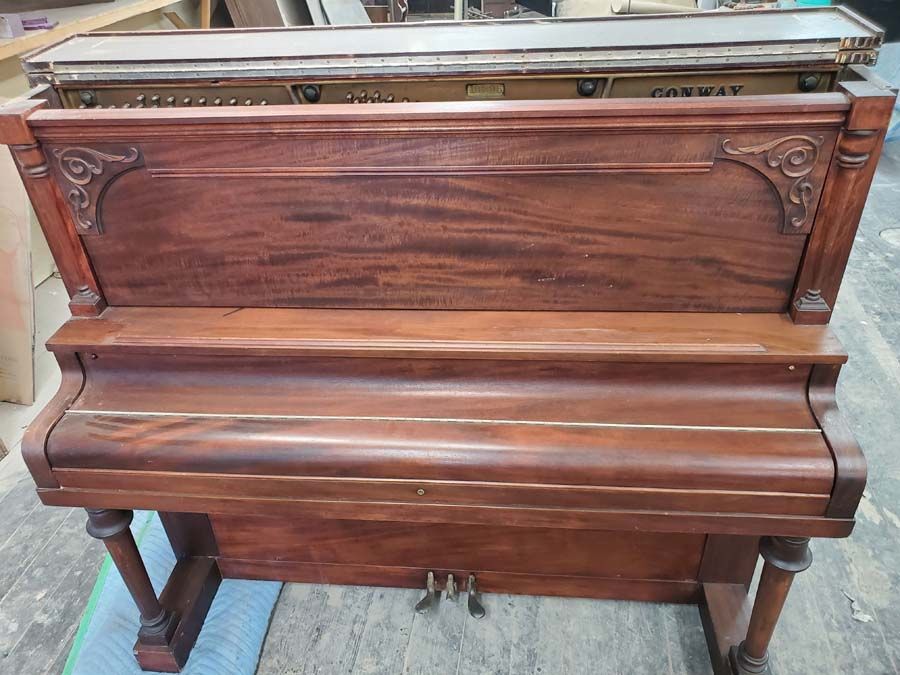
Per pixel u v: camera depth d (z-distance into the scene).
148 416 1.21
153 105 1.22
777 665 1.55
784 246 1.10
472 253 1.16
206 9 3.43
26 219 2.31
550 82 1.14
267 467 1.16
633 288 1.17
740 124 0.99
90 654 1.59
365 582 1.75
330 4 3.76
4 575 1.86
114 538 1.34
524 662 1.59
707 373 1.14
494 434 1.14
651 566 1.62
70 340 1.21
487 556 1.65
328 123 1.03
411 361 1.18
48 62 1.17
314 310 1.25
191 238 1.19
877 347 2.56
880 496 1.97
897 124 4.14
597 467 1.10
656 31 1.20
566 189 1.08
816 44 1.05
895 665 1.54
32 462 1.20
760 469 1.06
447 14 6.11
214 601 1.72
